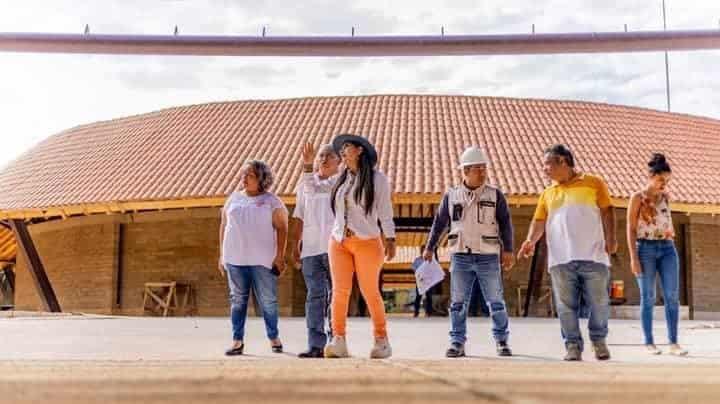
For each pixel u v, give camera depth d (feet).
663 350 26.30
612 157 85.05
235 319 24.81
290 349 27.63
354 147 21.88
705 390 8.18
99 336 35.29
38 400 7.27
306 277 24.08
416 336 36.42
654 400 7.34
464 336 24.40
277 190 74.28
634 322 53.52
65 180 88.17
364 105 94.89
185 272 83.35
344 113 92.94
